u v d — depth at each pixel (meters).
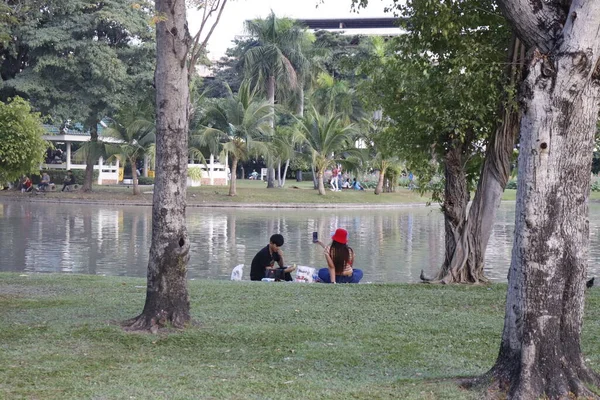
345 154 51.78
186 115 8.90
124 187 54.66
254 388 6.55
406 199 53.56
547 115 5.98
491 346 8.25
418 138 13.71
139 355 7.78
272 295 11.52
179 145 8.85
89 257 20.31
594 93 6.04
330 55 66.06
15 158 17.53
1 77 45.72
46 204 44.12
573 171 6.04
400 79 13.98
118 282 13.09
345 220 36.16
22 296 11.34
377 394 6.31
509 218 39.91
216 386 6.61
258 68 54.47
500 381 6.15
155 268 8.90
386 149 15.07
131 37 47.19
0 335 8.51
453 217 13.46
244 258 20.70
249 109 46.12
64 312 9.93
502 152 13.15
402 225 33.66
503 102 12.29
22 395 6.30
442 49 13.30
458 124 12.65
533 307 6.04
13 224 30.23
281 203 46.28
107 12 43.88
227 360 7.62
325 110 58.94
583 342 8.38
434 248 24.14
